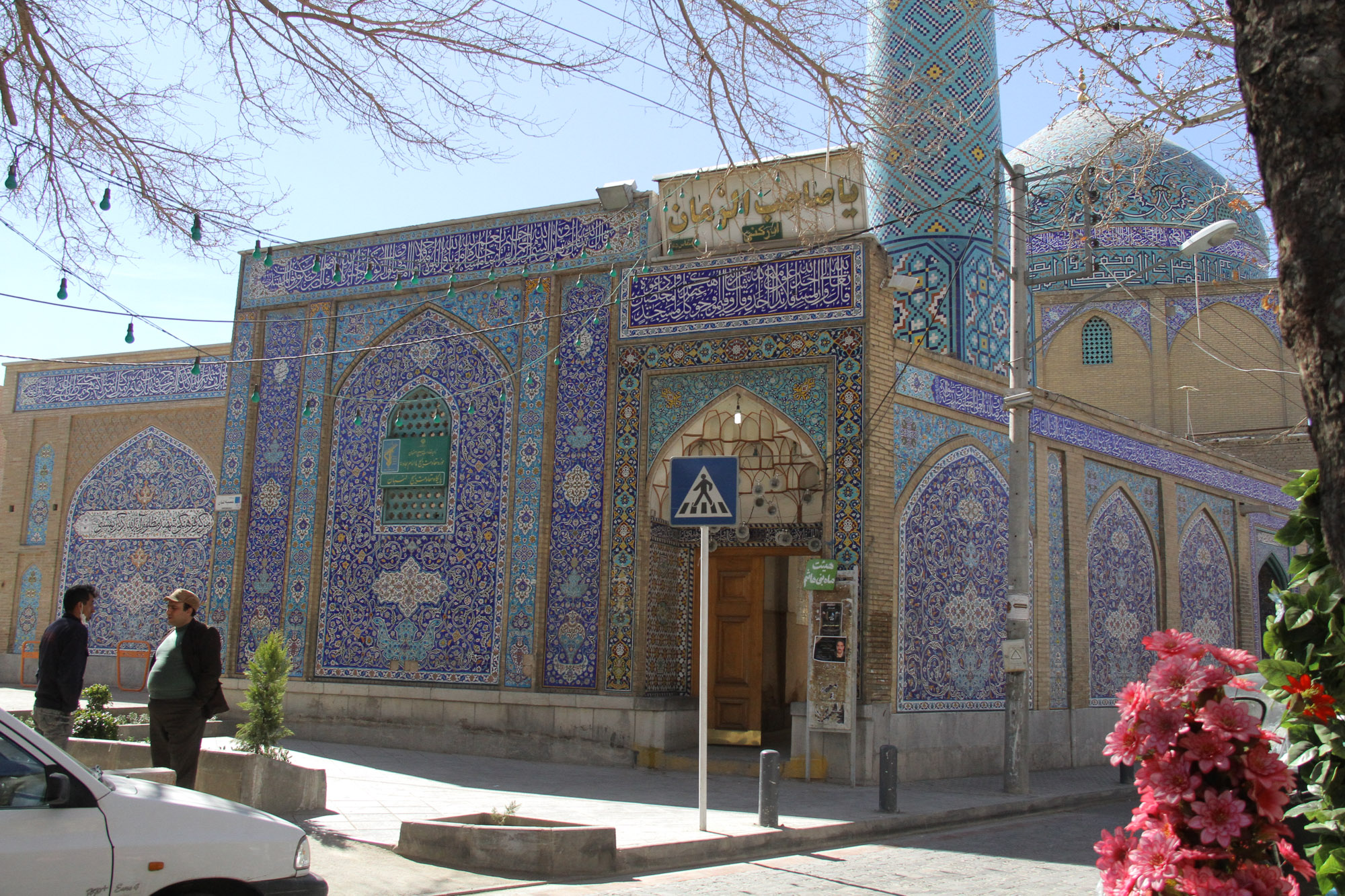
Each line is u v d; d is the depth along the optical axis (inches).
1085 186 311.3
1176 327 772.6
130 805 143.3
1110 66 273.4
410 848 246.4
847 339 407.2
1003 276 530.0
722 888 229.3
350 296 499.2
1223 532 673.0
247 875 148.6
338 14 235.3
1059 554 526.9
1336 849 101.9
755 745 442.6
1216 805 107.3
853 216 414.3
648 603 430.0
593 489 439.8
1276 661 108.3
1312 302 84.0
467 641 451.2
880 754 332.2
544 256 464.4
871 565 397.1
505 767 406.6
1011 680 395.5
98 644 596.4
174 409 598.9
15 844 132.0
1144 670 582.2
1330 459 82.7
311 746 445.4
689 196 444.1
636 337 441.4
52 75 237.6
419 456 473.4
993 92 519.5
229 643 492.7
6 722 140.0
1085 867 263.3
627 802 332.2
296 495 494.0
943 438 443.8
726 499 280.1
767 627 482.9
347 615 475.2
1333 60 84.0
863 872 251.8
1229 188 283.4
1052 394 519.2
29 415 636.1
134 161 250.4
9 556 626.2
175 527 590.2
